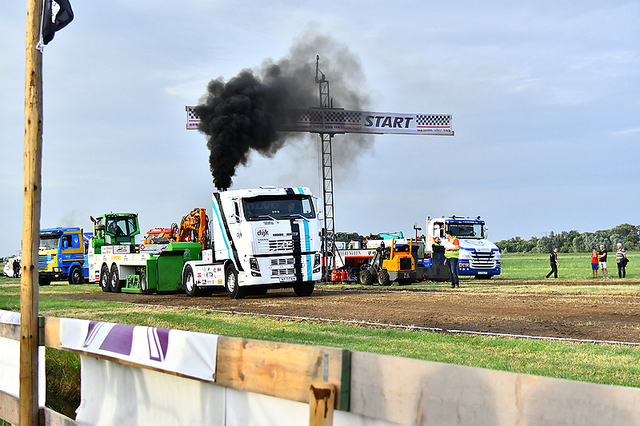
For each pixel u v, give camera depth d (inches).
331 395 134.3
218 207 898.7
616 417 90.7
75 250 1637.6
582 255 4972.9
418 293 872.3
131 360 207.2
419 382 117.6
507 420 103.6
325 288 1142.3
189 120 1358.3
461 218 1435.8
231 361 164.6
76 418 248.5
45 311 664.4
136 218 1461.6
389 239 1444.4
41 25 264.5
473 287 1005.2
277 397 149.7
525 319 507.2
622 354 338.0
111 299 923.4
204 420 179.9
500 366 305.0
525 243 6801.2
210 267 934.4
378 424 126.7
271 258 845.8
